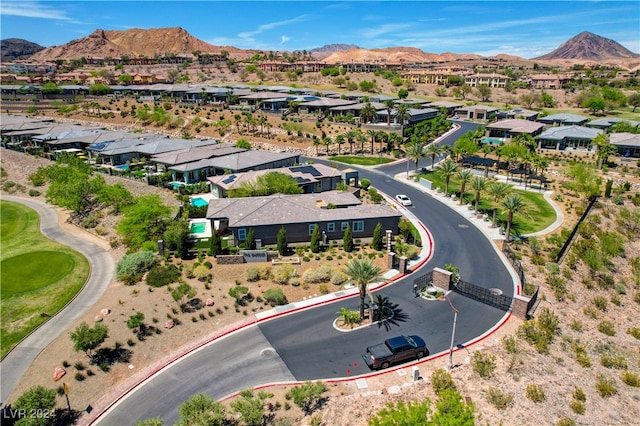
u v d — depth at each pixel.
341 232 53.50
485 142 107.12
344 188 69.12
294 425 25.92
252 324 37.59
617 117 140.38
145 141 101.50
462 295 42.25
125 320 37.31
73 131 111.06
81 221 64.62
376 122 127.25
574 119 125.44
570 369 31.70
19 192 81.62
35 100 168.38
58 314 39.78
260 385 30.19
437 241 55.16
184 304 39.84
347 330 36.59
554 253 50.22
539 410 26.92
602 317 41.47
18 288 45.28
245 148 99.19
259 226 50.78
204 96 157.00
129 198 65.56
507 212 65.19
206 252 50.34
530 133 104.81
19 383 30.94
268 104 143.88
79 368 32.09
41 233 61.22
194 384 30.56
